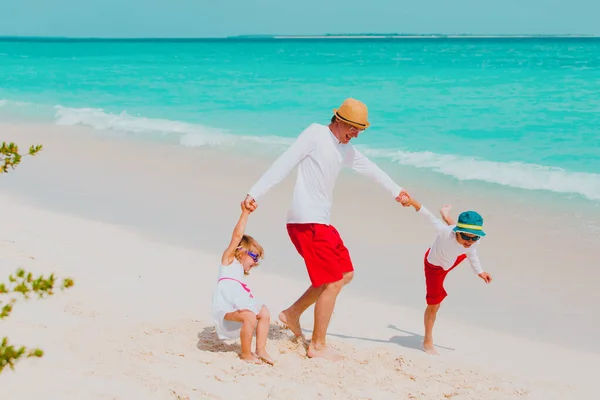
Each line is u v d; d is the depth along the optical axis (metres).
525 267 8.00
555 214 9.98
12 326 5.01
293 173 12.65
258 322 4.91
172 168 13.43
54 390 3.93
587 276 7.64
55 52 86.75
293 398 4.18
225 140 16.00
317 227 5.01
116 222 9.62
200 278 7.27
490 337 6.19
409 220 9.91
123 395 3.95
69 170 13.27
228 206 10.56
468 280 7.71
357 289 7.37
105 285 6.66
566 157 14.06
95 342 4.89
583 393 4.86
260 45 139.38
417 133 17.45
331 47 112.50
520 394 4.69
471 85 30.08
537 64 45.59
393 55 69.69
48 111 22.12
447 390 4.61
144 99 26.69
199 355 4.83
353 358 5.18
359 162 5.28
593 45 99.88
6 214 9.77
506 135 16.86
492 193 11.23
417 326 6.41
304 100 25.61
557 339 6.13
